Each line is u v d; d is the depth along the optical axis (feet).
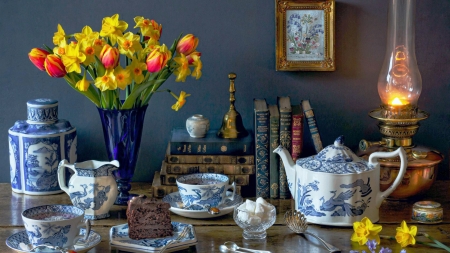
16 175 5.31
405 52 5.12
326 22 5.47
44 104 5.25
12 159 5.31
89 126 5.71
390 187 4.57
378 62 5.60
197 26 5.55
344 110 5.67
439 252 4.07
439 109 5.66
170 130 5.72
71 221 3.91
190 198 4.68
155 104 5.66
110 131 4.87
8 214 4.80
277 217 4.75
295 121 5.06
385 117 5.01
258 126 5.08
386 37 5.56
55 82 5.64
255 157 5.19
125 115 4.81
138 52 4.73
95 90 4.87
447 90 5.63
